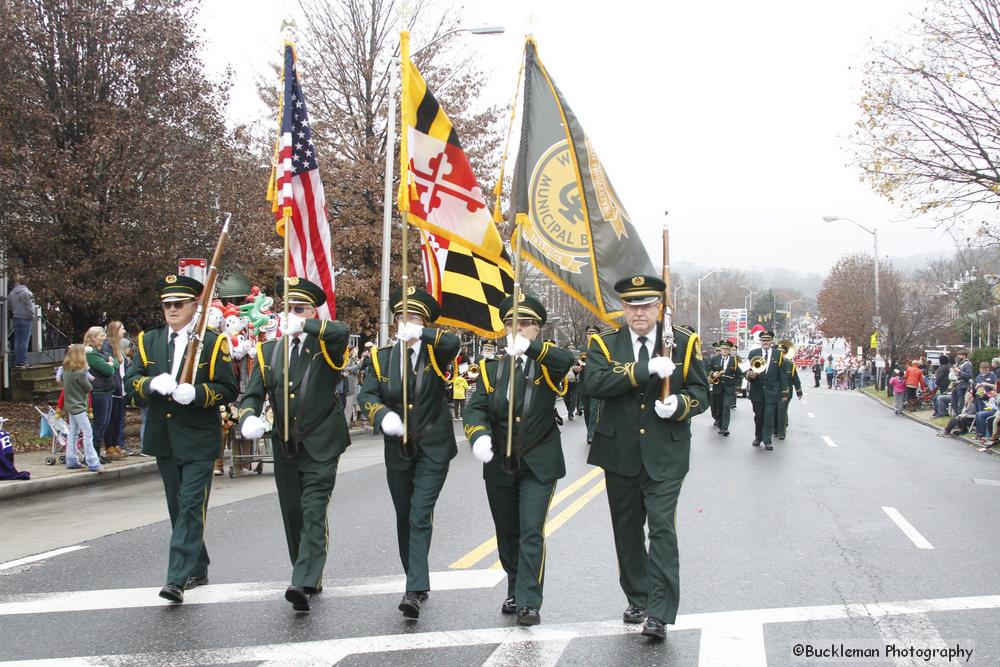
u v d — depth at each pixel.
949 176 16.50
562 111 6.98
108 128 16.06
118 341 13.93
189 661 4.87
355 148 24.53
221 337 6.28
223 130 18.19
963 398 22.16
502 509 5.77
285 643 5.17
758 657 4.95
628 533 5.59
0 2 15.61
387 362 6.07
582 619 5.66
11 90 15.54
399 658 4.92
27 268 16.62
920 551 7.65
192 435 6.07
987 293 46.38
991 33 15.76
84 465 12.67
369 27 24.28
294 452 5.89
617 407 5.52
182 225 16.91
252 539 8.10
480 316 8.48
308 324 5.94
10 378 20.03
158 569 6.99
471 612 5.79
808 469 13.09
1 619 5.64
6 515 9.69
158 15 17.09
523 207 6.03
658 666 4.80
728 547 7.75
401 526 6.05
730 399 19.14
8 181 15.31
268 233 20.55
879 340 44.41
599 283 6.98
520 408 5.62
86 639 5.24
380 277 23.48
